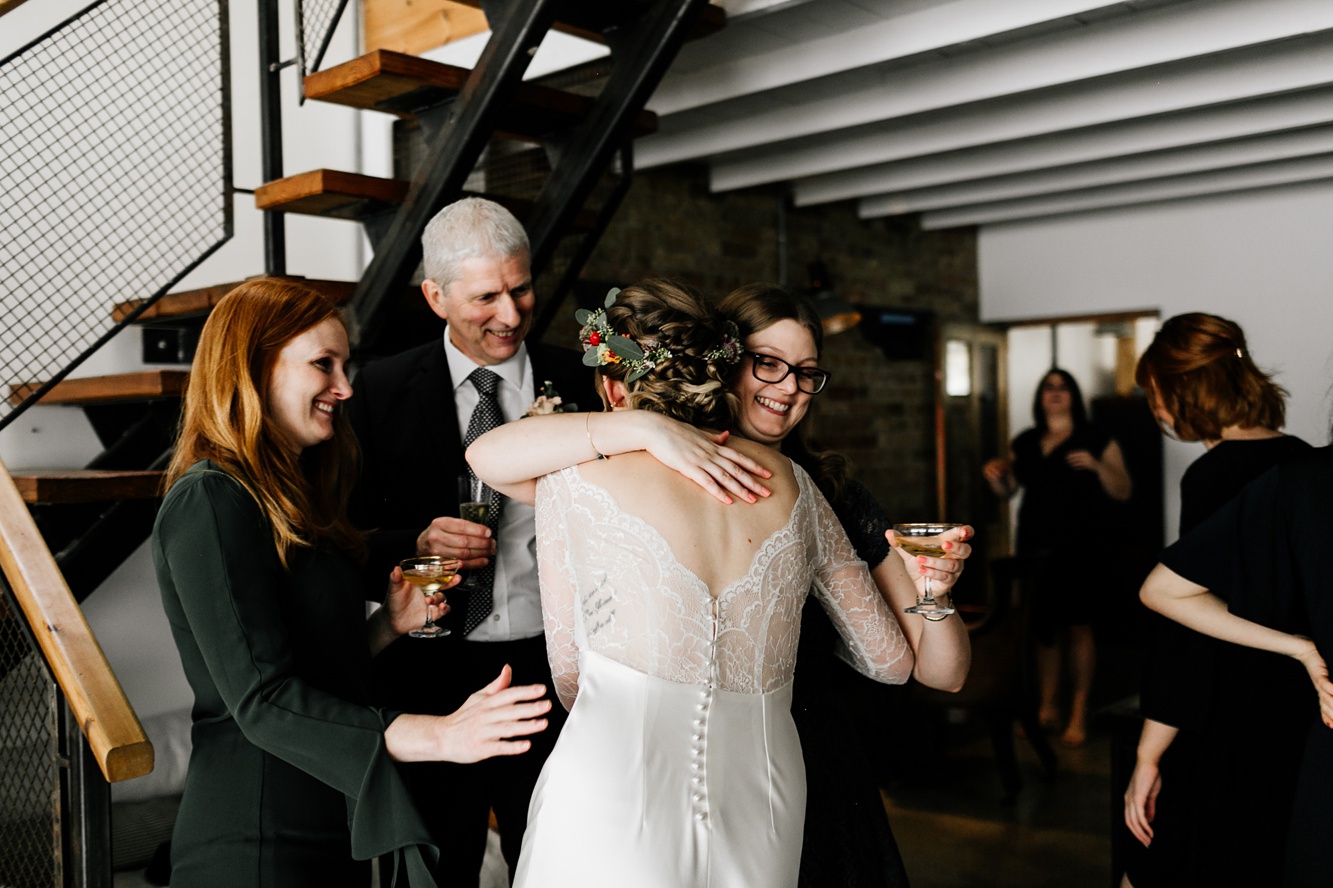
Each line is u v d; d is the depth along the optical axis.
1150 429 6.26
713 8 3.19
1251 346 5.82
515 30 2.70
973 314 6.90
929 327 6.38
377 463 2.24
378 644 1.83
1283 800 1.88
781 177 4.88
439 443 2.22
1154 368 2.23
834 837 1.50
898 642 1.55
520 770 2.14
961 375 6.55
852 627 1.53
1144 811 2.11
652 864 1.27
